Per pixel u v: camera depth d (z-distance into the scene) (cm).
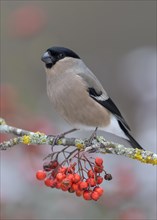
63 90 962
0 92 1206
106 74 1730
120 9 1881
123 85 1628
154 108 1506
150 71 1612
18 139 844
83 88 961
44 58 975
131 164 1217
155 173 1232
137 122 1485
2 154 1188
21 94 1335
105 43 1842
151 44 1844
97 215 1085
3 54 1590
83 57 1808
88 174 768
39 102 1477
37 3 1828
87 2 1872
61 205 1105
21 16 1466
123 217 1075
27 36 1471
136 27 1869
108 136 1466
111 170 1248
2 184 1159
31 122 1170
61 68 967
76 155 811
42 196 1115
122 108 1552
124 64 1684
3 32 1636
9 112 1189
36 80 1531
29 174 1120
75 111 969
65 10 1864
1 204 1101
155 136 1425
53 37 1656
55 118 1459
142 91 1560
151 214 1103
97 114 976
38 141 840
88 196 762
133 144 1009
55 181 768
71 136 1415
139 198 1107
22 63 1548
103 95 984
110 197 1089
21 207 1107
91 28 1862
